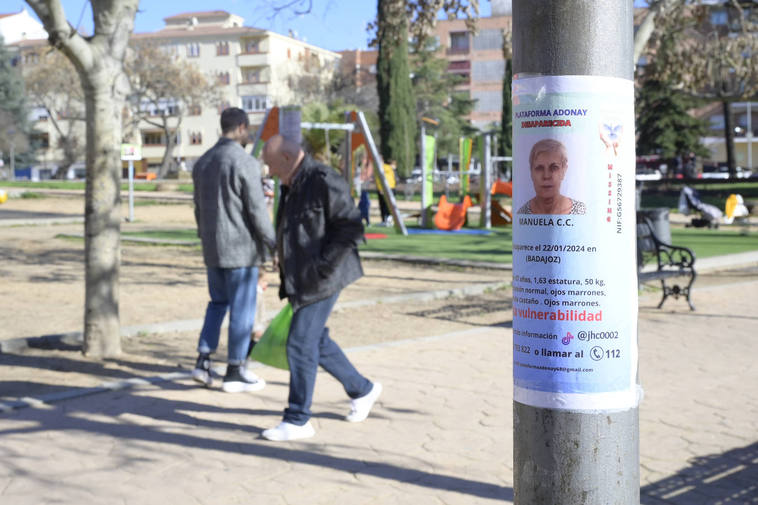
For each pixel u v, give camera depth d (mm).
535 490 2494
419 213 25812
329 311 5094
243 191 5973
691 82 19312
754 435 5219
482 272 14500
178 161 101812
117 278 7559
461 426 5387
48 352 7664
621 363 2477
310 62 80438
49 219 26016
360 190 25094
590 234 2438
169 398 6082
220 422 5488
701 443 5066
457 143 77562
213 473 4543
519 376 2529
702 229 24578
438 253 17500
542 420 2482
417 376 6715
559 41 2412
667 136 54219
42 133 90000
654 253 10945
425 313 10094
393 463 4695
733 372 6918
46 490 4293
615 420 2467
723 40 18531
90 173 7371
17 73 81188
